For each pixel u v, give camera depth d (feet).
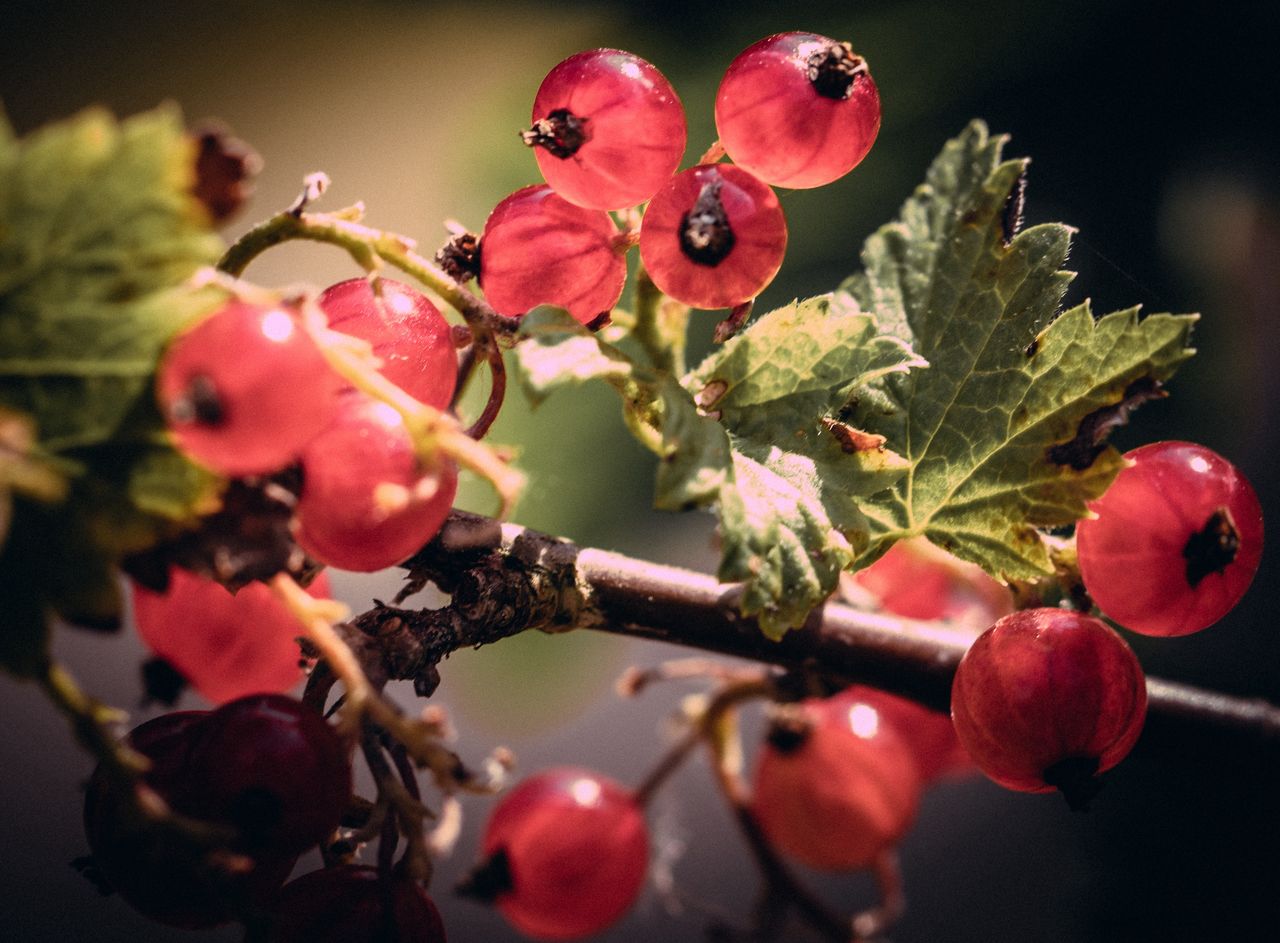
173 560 0.43
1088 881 0.73
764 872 0.60
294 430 0.42
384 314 0.46
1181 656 0.76
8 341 0.42
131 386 0.42
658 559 0.79
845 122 0.47
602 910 0.56
